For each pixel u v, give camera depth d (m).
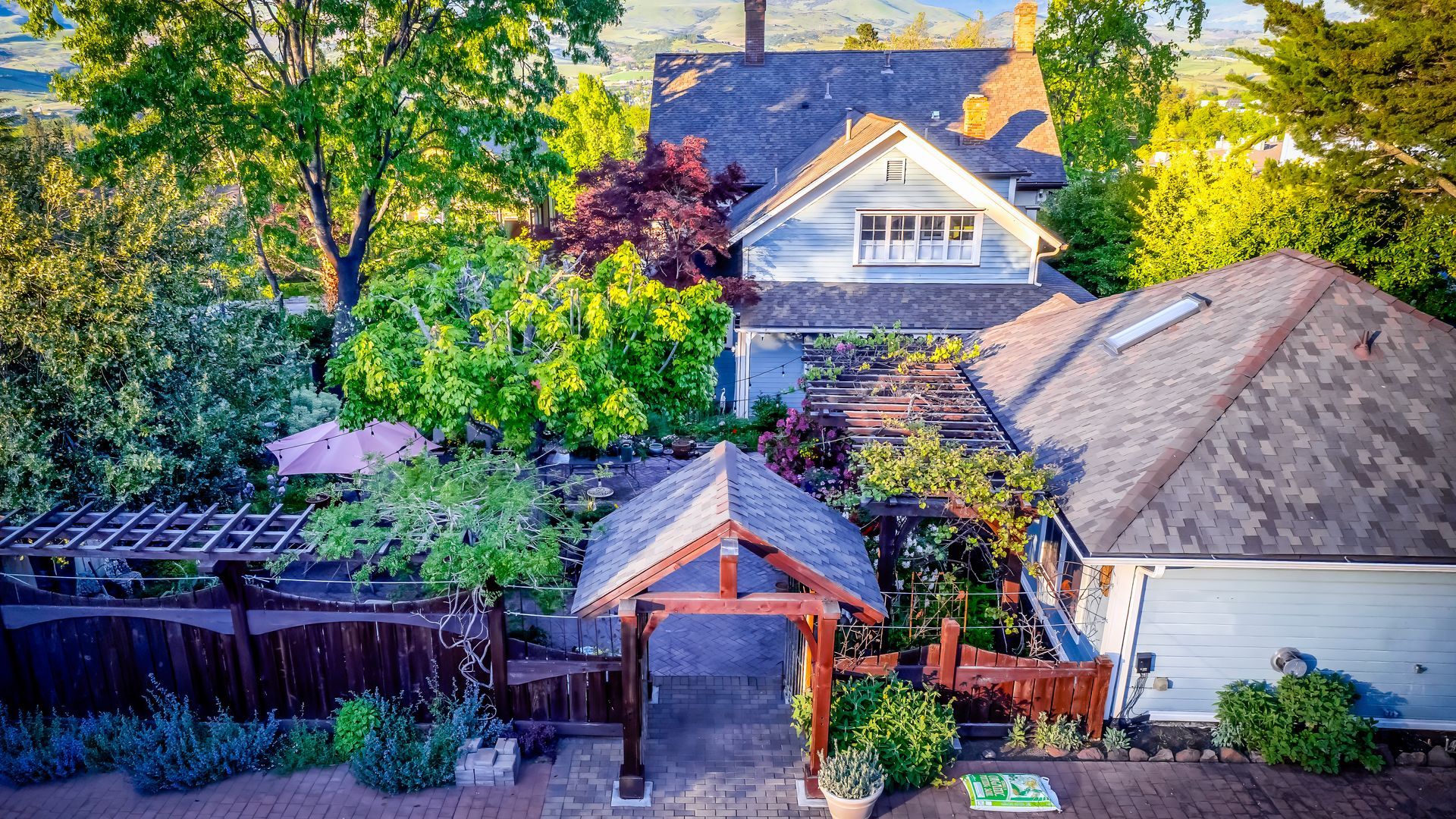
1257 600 11.37
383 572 14.67
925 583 14.13
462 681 11.83
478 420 15.41
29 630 11.56
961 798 10.78
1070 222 30.91
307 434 17.42
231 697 11.90
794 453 16.41
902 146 23.09
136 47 20.72
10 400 12.45
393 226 26.81
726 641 14.66
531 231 27.08
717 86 32.50
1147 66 48.72
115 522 11.97
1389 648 11.54
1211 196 24.59
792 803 10.76
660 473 21.08
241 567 11.30
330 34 22.27
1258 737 11.39
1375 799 10.76
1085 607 12.87
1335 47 18.69
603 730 11.90
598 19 23.89
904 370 17.38
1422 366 12.55
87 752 11.10
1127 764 11.35
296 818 10.38
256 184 22.28
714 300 15.89
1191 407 12.41
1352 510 10.97
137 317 13.00
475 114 22.14
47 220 12.91
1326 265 14.11
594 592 10.40
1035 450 13.53
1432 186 18.84
